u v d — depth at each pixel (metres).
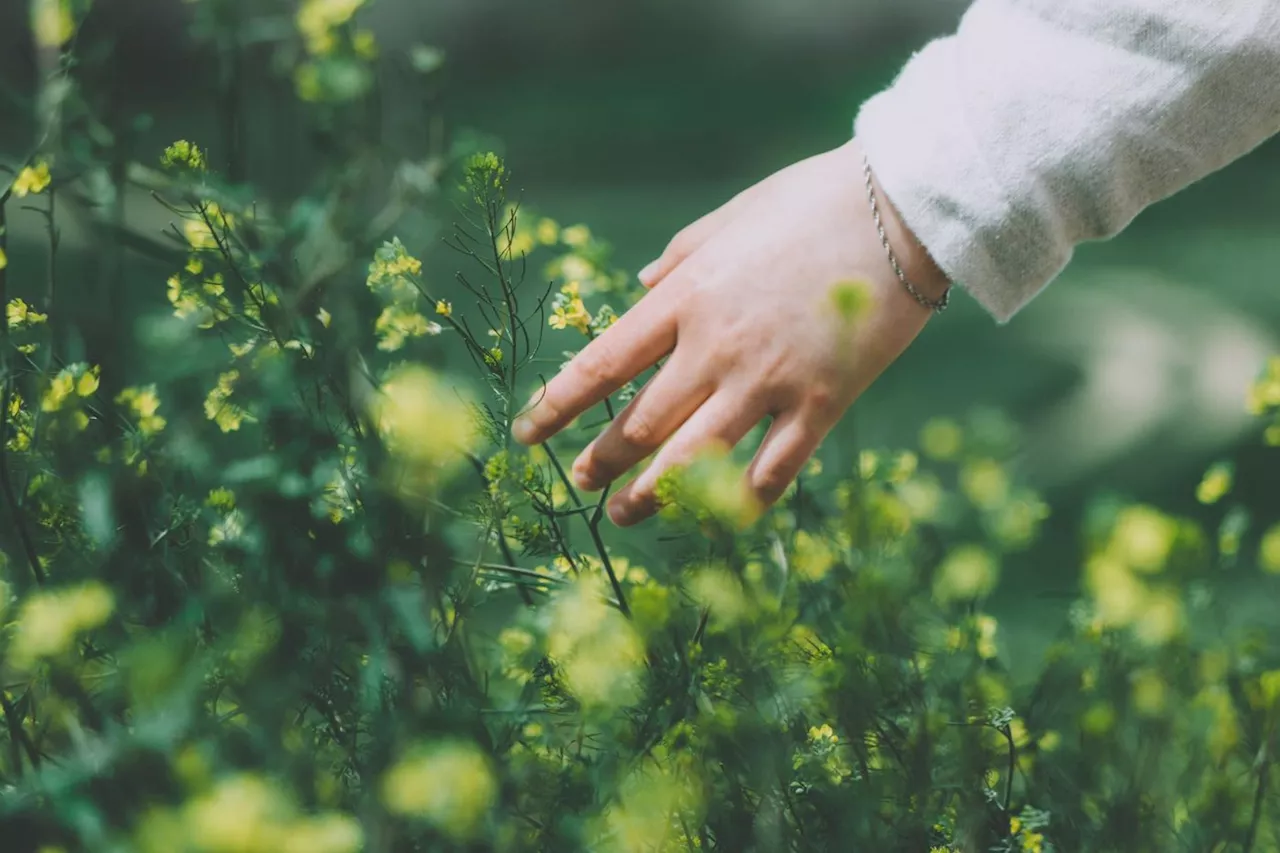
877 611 0.88
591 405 0.95
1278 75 0.93
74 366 0.87
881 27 8.26
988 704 0.90
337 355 0.90
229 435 0.92
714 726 0.85
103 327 0.90
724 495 0.85
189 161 0.91
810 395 0.94
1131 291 4.10
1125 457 2.54
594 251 1.04
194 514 0.88
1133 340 3.53
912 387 3.09
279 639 0.85
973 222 0.93
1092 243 4.82
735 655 0.87
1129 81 0.93
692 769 0.84
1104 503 0.91
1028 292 0.96
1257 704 0.90
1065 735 0.93
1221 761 0.90
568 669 0.86
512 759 0.86
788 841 0.86
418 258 0.94
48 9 0.90
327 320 0.90
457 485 0.86
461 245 0.91
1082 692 0.93
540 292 2.56
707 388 0.94
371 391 0.91
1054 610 1.24
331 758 0.86
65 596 0.82
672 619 0.86
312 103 0.96
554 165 6.55
